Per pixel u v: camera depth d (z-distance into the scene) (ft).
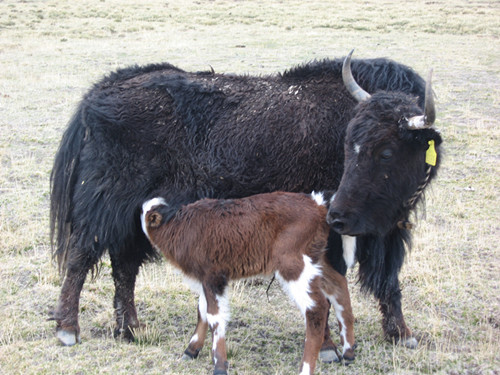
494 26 78.64
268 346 16.67
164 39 71.10
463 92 44.73
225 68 51.34
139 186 16.90
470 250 22.07
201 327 15.76
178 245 15.44
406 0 108.99
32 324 17.62
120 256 17.57
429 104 12.96
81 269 17.19
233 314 18.62
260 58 56.49
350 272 21.54
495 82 47.80
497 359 15.38
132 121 16.96
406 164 14.24
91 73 51.80
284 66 51.96
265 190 16.72
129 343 16.98
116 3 104.53
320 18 86.84
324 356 15.70
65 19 89.10
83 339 17.12
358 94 15.33
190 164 16.92
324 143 16.19
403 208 14.96
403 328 16.63
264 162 16.52
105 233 16.89
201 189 16.94
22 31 77.77
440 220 24.90
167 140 16.93
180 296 19.92
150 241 16.62
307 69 17.43
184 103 17.06
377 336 17.17
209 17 90.48
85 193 16.98
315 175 16.38
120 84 17.85
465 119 37.91
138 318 18.51
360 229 14.34
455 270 20.53
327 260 15.46
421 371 15.16
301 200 14.78
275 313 18.72
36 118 38.65
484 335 16.72
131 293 17.74
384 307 16.83
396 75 16.70
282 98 16.79
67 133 17.69
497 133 34.68
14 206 25.85
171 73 18.40
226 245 14.82
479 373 14.80
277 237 14.56
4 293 19.38
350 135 14.30
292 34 73.46
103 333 17.72
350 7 98.84
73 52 62.59
